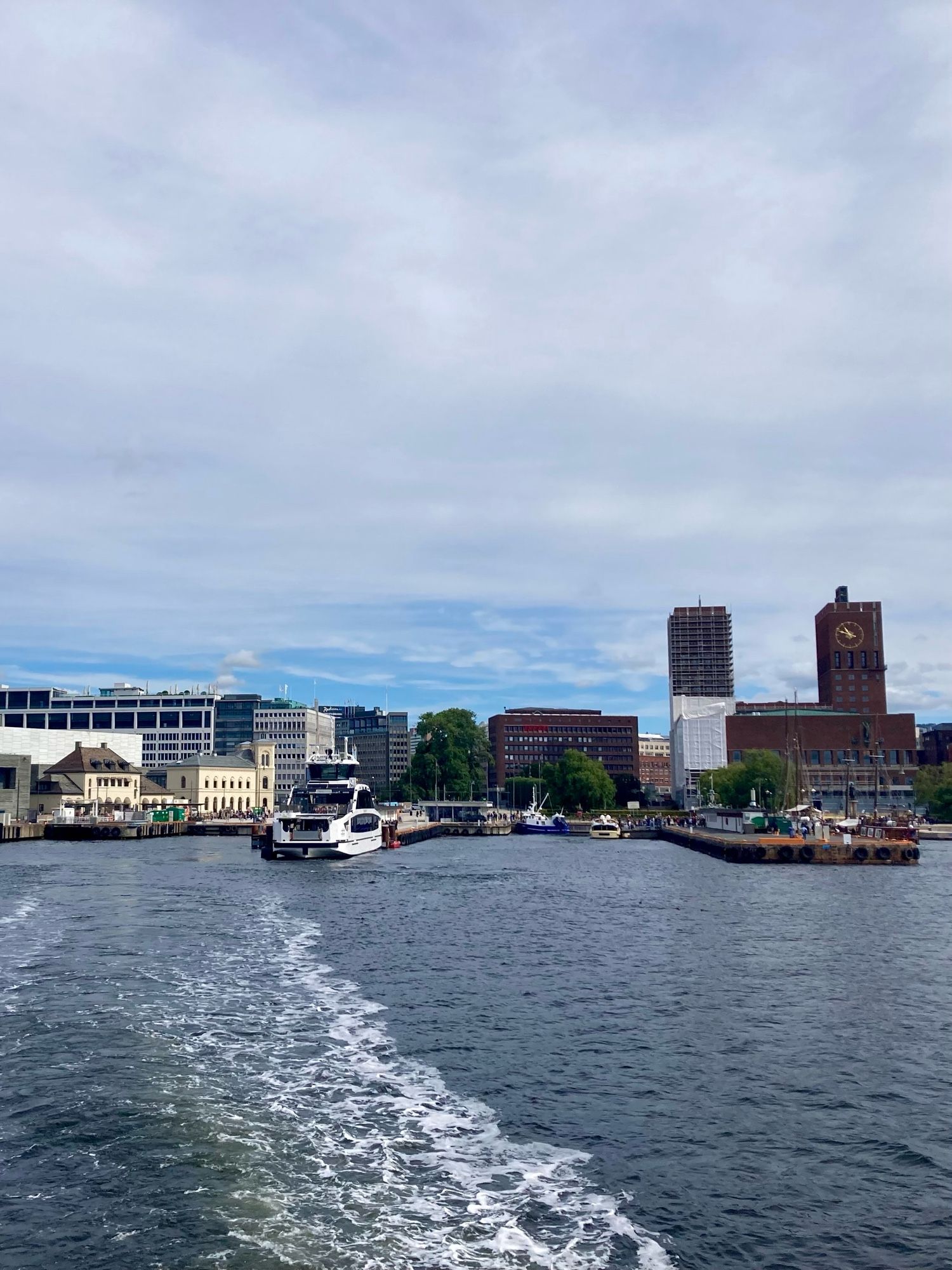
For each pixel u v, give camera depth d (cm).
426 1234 2073
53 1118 2650
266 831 12988
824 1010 4038
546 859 13038
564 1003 4116
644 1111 2848
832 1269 2009
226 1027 3616
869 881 9956
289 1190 2252
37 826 16212
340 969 4788
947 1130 2733
